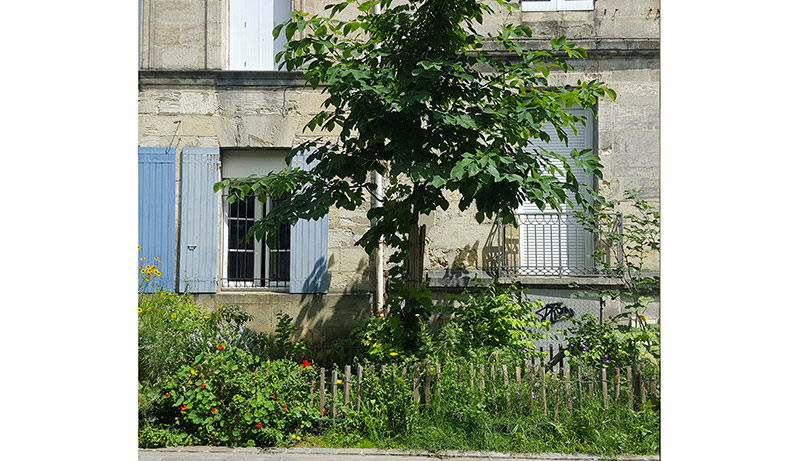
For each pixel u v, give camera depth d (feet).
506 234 31.04
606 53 31.22
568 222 31.22
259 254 32.30
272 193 22.99
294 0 31.50
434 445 19.39
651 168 30.96
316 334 30.99
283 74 31.76
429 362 20.83
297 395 21.03
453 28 22.34
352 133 31.14
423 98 19.53
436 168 20.16
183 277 31.32
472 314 25.14
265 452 19.42
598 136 31.19
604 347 23.80
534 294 29.66
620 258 30.30
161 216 31.60
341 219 31.48
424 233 23.97
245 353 21.90
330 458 18.85
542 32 31.27
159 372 21.15
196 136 31.89
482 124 21.36
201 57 31.99
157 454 19.17
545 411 20.65
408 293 23.22
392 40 22.35
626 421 20.16
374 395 21.09
